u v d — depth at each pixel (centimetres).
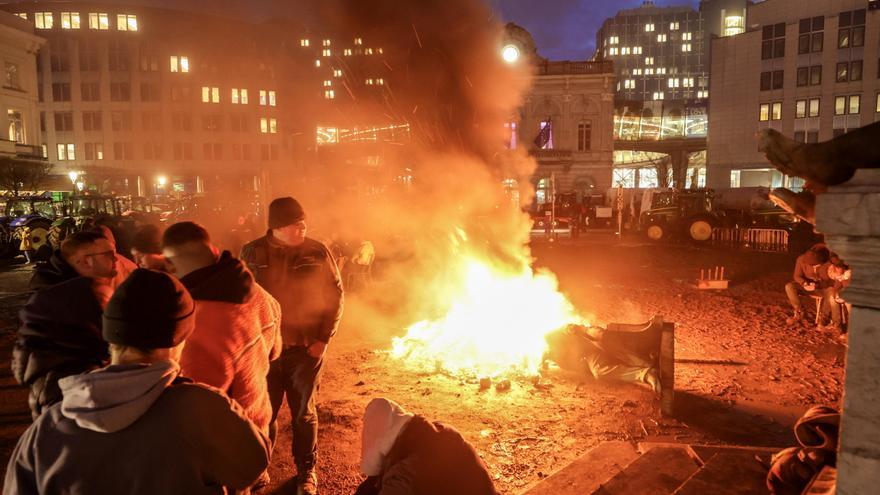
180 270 235
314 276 352
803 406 529
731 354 707
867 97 4888
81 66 6319
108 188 5991
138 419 145
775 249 2108
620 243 2453
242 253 360
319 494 377
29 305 219
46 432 146
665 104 7531
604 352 578
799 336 800
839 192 160
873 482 158
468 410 519
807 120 5191
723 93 5703
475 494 179
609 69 4412
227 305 230
